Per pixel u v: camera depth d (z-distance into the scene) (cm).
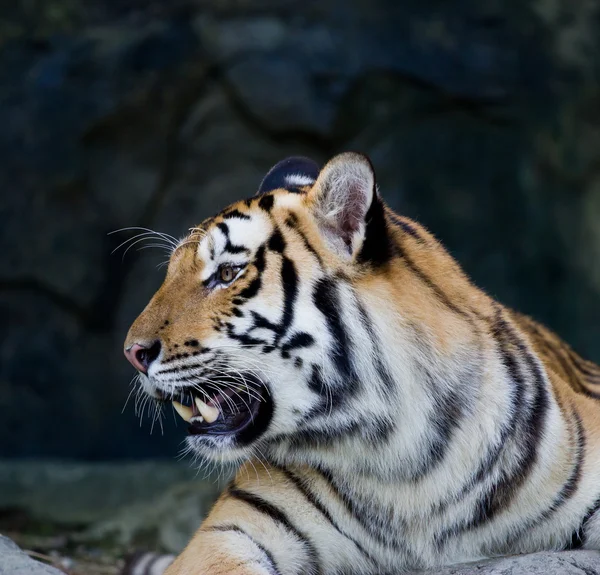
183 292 717
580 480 716
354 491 712
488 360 717
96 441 1811
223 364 698
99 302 1808
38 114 1767
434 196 1894
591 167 1941
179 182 1831
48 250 1781
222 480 1410
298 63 1831
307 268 691
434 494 704
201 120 1825
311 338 686
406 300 699
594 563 673
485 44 1917
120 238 1809
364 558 724
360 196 678
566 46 1923
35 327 1795
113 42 1803
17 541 1276
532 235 1936
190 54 1812
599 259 1961
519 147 1920
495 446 704
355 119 1862
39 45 1800
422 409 693
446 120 1900
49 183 1770
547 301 1947
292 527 713
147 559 1009
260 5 1858
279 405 698
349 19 1881
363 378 685
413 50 1888
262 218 714
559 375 883
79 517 1363
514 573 661
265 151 1844
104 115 1773
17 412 1789
